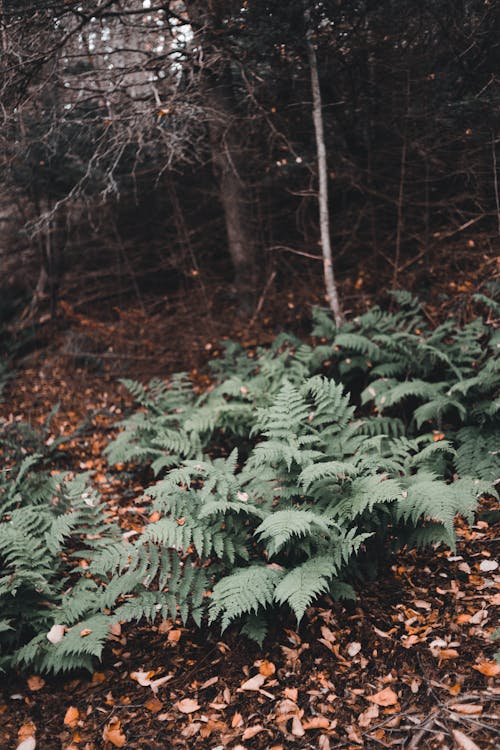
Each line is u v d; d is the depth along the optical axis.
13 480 4.68
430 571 3.67
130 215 9.67
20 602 3.35
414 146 6.80
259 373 6.21
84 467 5.98
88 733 2.87
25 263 10.22
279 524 3.02
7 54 5.25
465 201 6.95
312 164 7.09
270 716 2.85
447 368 5.53
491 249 6.44
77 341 8.80
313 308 6.43
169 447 5.03
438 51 6.25
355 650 3.14
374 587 3.59
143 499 5.12
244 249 8.09
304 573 3.06
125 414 7.14
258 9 5.61
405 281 7.13
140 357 8.21
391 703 2.80
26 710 3.03
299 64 6.37
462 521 4.14
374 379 5.96
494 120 6.12
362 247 7.86
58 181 8.84
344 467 3.29
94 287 9.80
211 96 6.52
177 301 9.08
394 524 3.54
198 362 7.93
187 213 9.25
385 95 6.75
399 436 5.15
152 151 6.91
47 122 6.36
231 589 3.04
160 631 3.49
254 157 7.66
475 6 5.74
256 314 7.81
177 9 6.09
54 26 5.46
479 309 6.14
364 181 7.59
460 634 3.13
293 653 3.18
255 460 3.44
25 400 7.92
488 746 2.48
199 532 3.26
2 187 7.58
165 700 3.03
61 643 3.08
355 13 5.85
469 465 4.47
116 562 3.37
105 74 6.19
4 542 3.45
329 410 4.09
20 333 9.65
